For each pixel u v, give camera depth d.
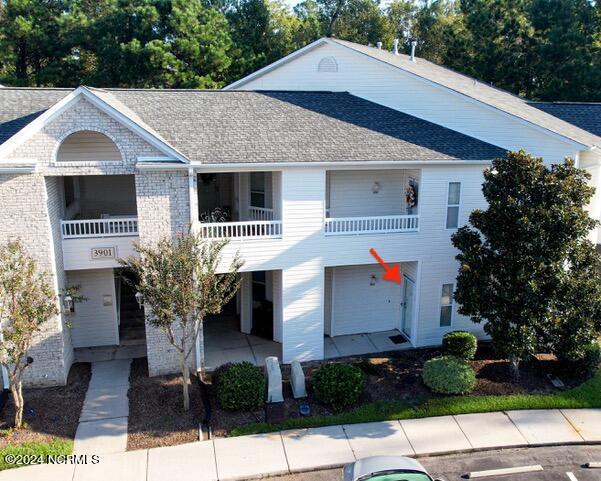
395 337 22.95
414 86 23.12
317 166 19.05
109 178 23.39
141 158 17.75
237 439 15.95
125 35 45.06
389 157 19.62
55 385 18.70
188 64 45.19
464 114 22.25
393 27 62.91
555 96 43.22
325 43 25.16
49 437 15.91
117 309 23.75
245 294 22.88
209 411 17.22
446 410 17.22
